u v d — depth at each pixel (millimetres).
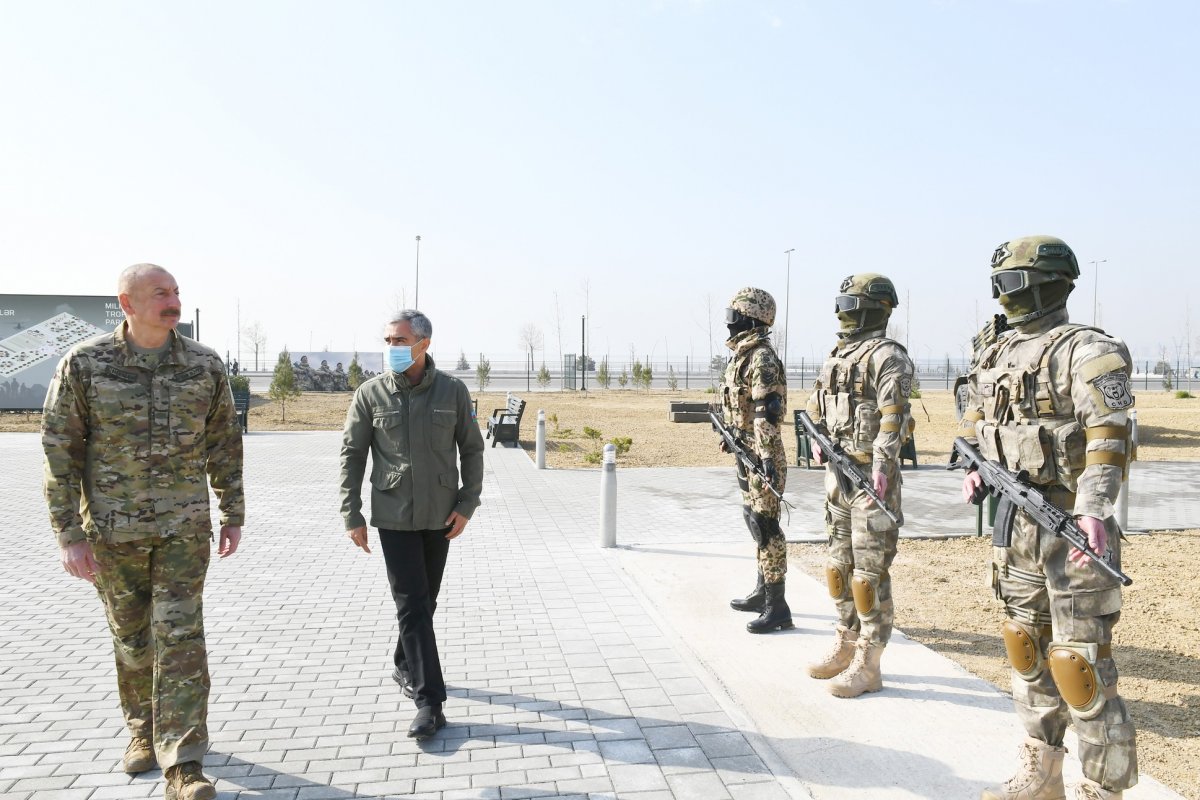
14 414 23844
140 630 3418
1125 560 7582
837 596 4562
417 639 3893
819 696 4320
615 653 4957
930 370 78625
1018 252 3094
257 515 9711
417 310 4035
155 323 3264
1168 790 3330
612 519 7887
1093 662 2793
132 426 3232
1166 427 21344
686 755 3656
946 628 5582
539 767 3539
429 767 3535
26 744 3730
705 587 6469
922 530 9086
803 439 14516
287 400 33531
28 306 22875
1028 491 2957
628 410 31438
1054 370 2959
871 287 4457
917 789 3365
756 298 5449
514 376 79062
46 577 6781
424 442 3945
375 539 8375
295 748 3703
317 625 5520
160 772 3484
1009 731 3904
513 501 10836
